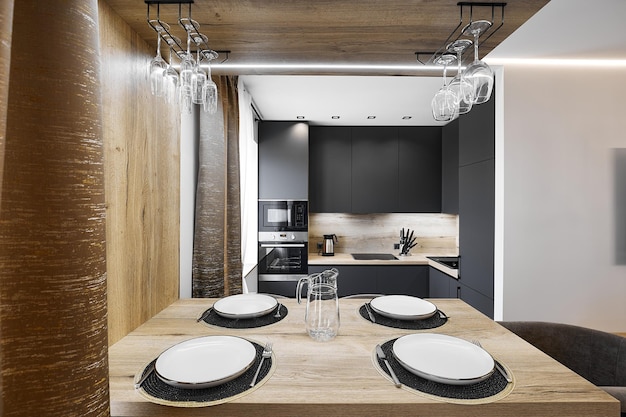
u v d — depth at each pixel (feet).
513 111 7.98
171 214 4.89
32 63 1.86
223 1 3.35
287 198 12.07
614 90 8.08
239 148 8.03
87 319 2.04
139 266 4.00
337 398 2.52
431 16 3.64
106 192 3.40
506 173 8.00
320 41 4.23
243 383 2.70
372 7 3.48
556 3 5.61
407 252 12.89
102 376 2.13
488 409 2.49
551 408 2.49
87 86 2.04
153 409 2.45
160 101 4.54
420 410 2.48
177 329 3.86
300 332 3.77
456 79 4.11
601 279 8.13
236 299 4.64
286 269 12.05
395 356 2.93
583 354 4.66
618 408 2.49
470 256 9.37
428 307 4.41
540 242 8.04
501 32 3.99
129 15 3.59
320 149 12.67
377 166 12.67
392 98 9.53
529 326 4.97
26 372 1.89
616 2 5.58
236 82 8.02
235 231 7.35
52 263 1.91
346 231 13.70
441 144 12.71
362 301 5.02
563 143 8.05
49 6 1.89
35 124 1.86
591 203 8.10
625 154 8.09
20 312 1.88
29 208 1.87
